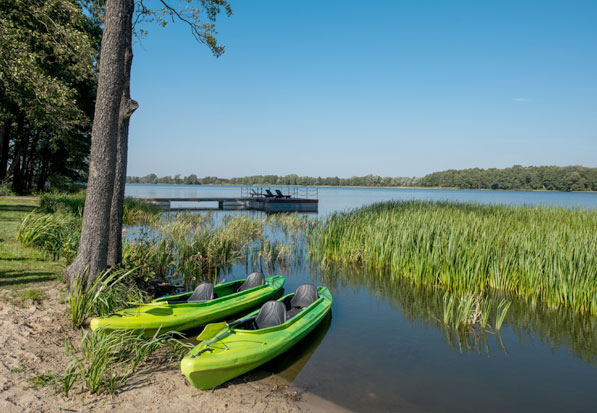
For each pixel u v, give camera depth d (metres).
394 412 4.59
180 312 6.63
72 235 10.06
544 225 12.96
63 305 6.62
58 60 17.58
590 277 7.99
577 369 5.90
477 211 18.92
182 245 12.16
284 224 23.48
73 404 4.07
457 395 5.06
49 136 27.86
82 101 24.97
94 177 7.03
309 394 4.90
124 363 5.20
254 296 8.09
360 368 5.75
